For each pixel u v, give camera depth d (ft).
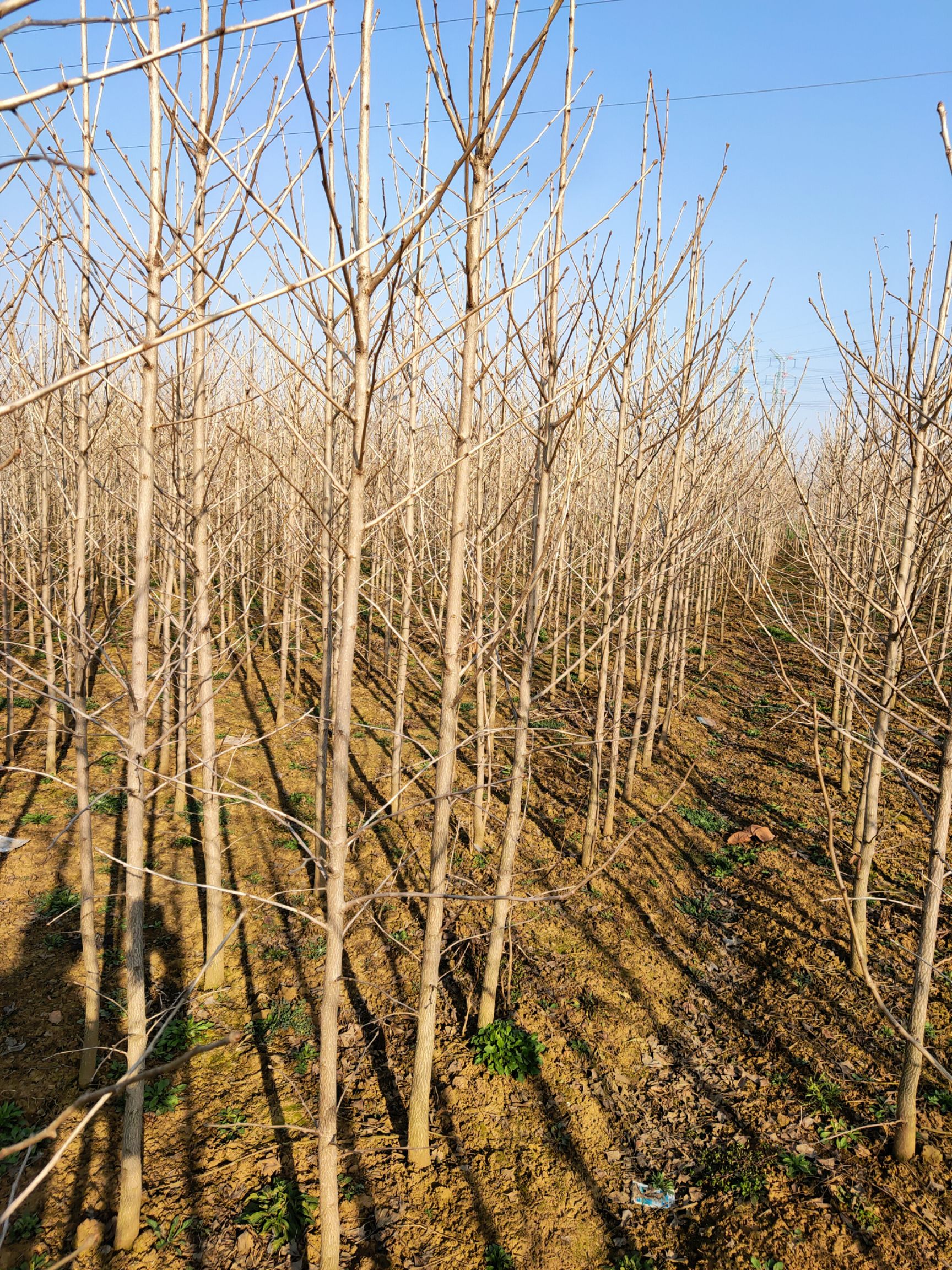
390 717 35.99
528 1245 13.19
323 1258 11.06
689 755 34.94
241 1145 14.75
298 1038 17.52
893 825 27.76
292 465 25.96
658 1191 14.35
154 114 10.91
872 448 24.91
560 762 32.73
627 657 49.08
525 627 18.52
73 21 3.59
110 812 26.14
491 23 11.02
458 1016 18.66
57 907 21.16
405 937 21.25
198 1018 17.90
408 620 25.62
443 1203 13.83
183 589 19.30
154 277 11.22
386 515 9.96
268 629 46.88
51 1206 13.37
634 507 24.52
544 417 16.60
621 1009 19.03
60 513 29.81
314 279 6.05
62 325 14.38
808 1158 14.92
